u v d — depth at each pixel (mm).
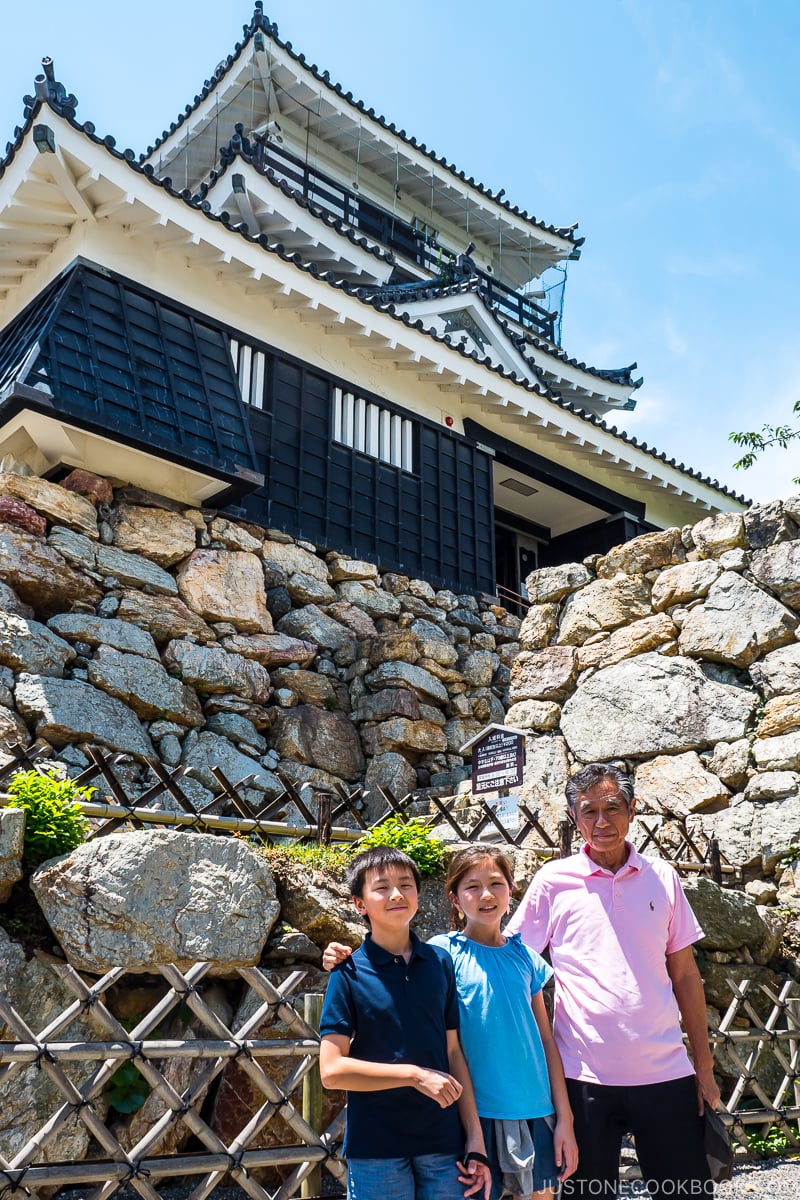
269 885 4336
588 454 14070
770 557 7559
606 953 3080
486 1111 2854
